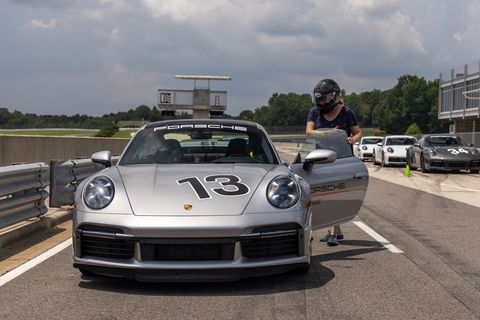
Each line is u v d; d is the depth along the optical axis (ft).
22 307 14.16
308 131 22.09
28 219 25.22
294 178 16.33
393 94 529.45
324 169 19.34
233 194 15.15
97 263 14.74
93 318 13.28
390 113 522.06
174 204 14.73
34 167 24.43
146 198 14.99
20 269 18.20
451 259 19.95
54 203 29.53
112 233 14.53
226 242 14.28
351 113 22.21
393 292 15.61
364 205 36.42
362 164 20.54
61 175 29.73
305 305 14.32
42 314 13.60
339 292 15.55
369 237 24.52
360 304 14.46
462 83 181.57
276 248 14.92
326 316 13.48
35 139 65.87
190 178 16.01
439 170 73.92
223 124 20.13
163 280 14.46
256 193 15.30
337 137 20.81
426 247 22.18
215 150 18.93
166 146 18.99
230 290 15.58
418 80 515.91
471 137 129.70
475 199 40.09
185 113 162.09
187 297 14.90
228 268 14.24
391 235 24.99
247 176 16.20
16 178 22.89
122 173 16.62
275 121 586.04
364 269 18.34
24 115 364.38
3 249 21.58
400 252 21.17
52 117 367.25
